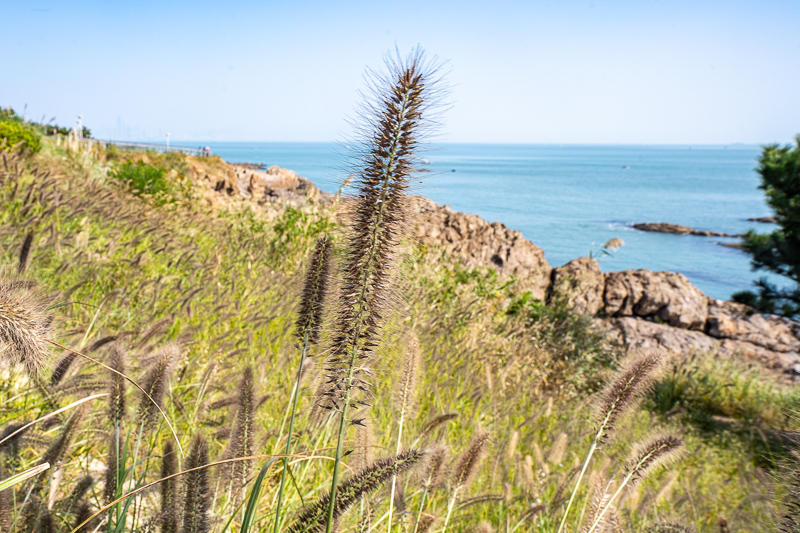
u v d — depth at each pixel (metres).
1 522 1.88
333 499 1.67
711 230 66.31
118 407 2.13
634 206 90.69
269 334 6.00
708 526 4.16
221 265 7.82
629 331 13.34
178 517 1.99
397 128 1.62
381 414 4.01
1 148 9.57
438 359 6.11
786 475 1.95
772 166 13.06
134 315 5.20
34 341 1.53
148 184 13.86
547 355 8.87
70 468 2.82
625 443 4.50
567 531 3.33
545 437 5.77
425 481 2.58
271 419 3.90
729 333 14.38
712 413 9.56
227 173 31.58
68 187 8.93
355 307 1.70
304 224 9.77
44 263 5.59
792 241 13.21
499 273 14.08
